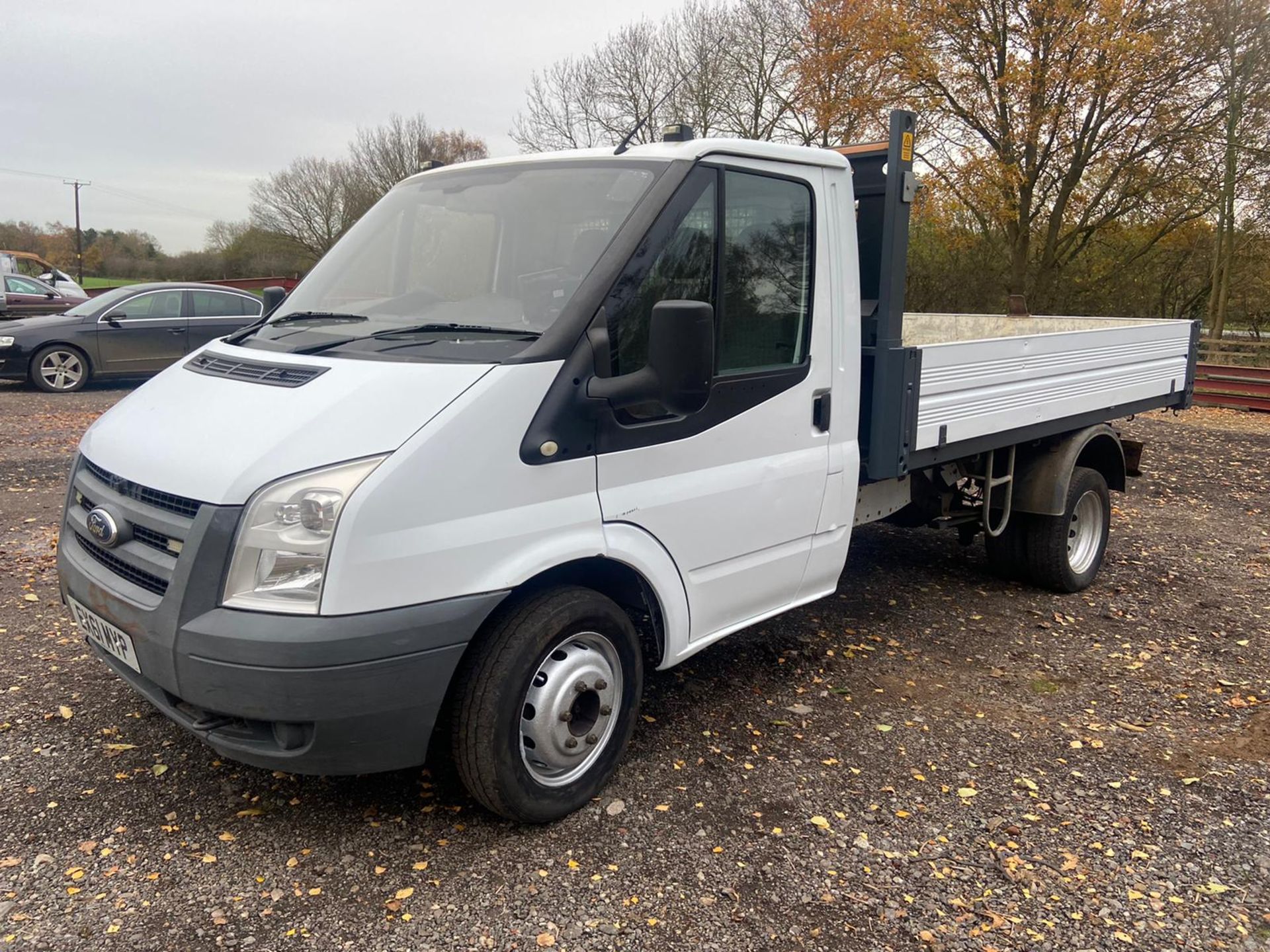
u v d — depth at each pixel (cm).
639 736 398
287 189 4041
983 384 476
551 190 357
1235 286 2366
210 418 303
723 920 285
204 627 270
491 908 287
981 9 2089
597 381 315
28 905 279
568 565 327
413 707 284
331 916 280
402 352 315
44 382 1377
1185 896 302
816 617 552
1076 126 2117
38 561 594
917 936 280
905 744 398
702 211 346
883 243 419
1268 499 899
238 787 346
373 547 271
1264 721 426
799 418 397
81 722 388
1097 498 602
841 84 2259
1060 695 452
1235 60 1955
